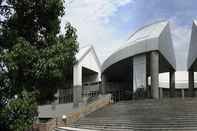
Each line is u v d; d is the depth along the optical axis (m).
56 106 40.97
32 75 7.57
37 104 8.07
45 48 7.70
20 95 7.43
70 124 28.06
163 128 20.81
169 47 37.34
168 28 36.53
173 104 25.77
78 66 42.69
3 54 7.25
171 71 41.44
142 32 36.12
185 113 22.97
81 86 42.25
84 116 29.20
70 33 8.25
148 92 32.84
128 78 46.09
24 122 7.41
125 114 26.03
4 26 7.86
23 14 7.93
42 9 7.93
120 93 37.38
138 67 33.59
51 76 7.62
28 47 7.41
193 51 36.50
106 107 29.81
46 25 8.12
